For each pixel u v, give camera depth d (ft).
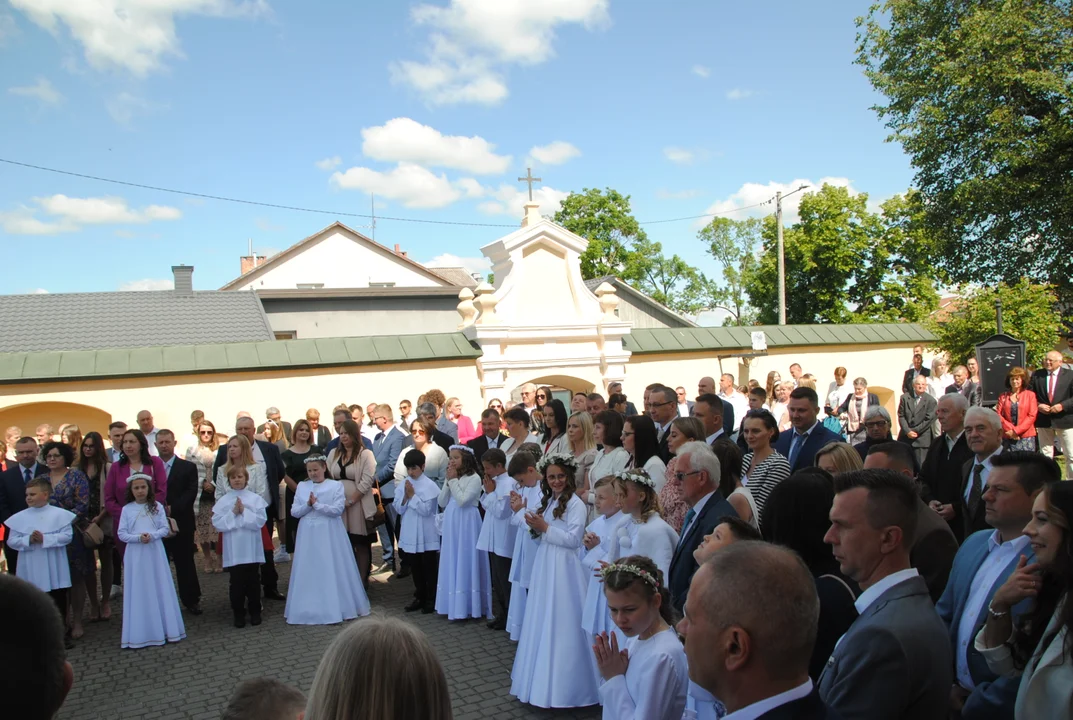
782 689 6.00
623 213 141.49
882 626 7.77
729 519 11.42
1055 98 64.44
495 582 25.02
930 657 7.61
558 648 18.22
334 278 122.21
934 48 68.03
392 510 33.09
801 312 113.70
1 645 4.52
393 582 31.94
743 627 5.93
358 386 43.01
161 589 24.72
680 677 11.30
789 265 112.16
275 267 120.67
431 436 31.12
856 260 107.96
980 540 11.35
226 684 21.26
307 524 26.58
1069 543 8.67
